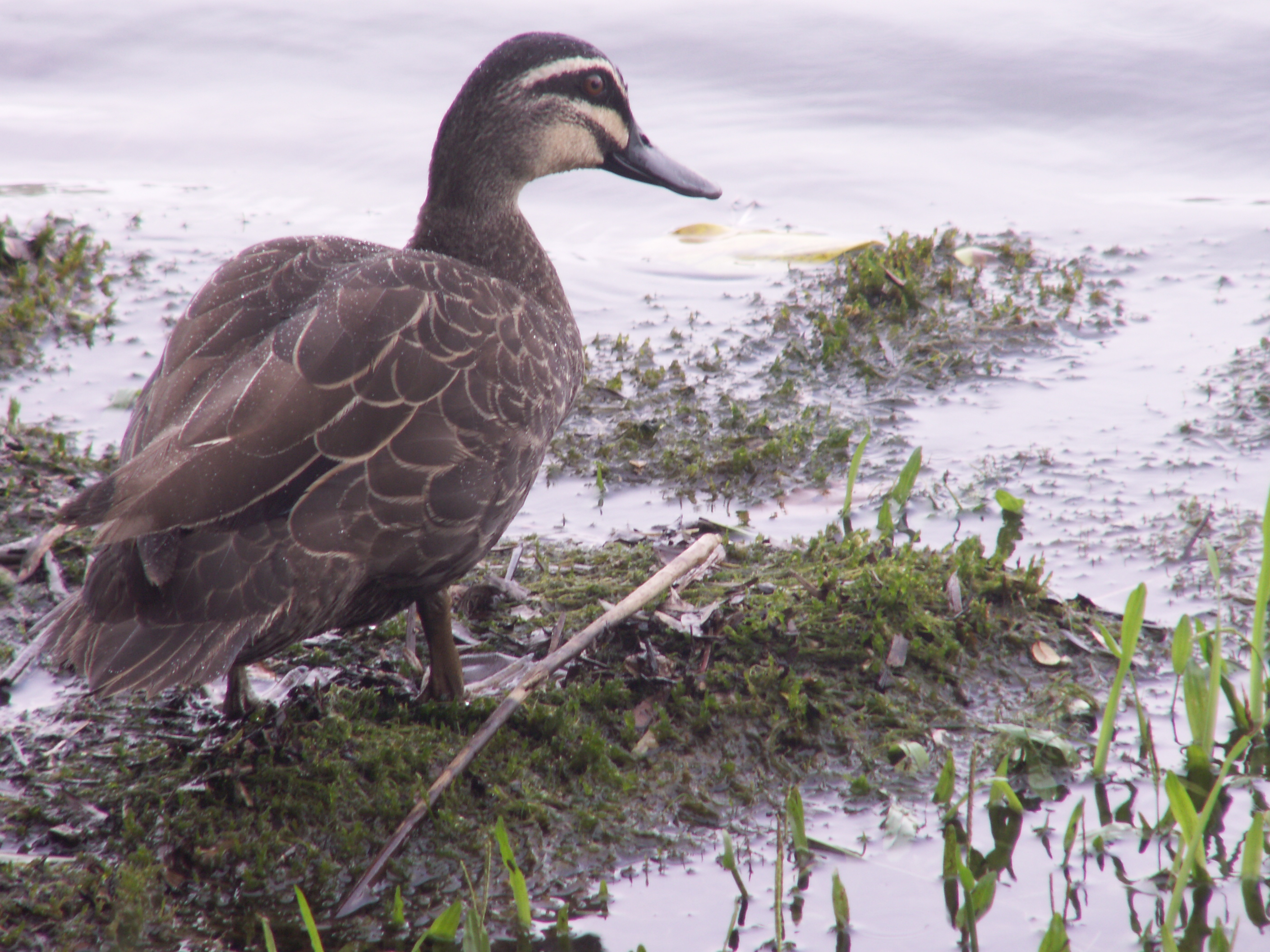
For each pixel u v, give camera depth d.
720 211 16.08
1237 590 8.58
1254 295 13.62
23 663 7.48
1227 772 6.54
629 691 7.41
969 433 11.10
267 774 6.64
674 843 6.43
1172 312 13.34
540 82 8.89
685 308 13.90
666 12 20.20
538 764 6.84
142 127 17.50
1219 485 10.02
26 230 14.88
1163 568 8.91
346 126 17.55
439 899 6.01
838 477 10.51
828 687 7.54
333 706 7.30
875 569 8.41
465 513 6.59
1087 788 6.77
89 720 7.23
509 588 8.60
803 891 6.05
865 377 12.22
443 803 6.53
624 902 6.01
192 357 6.50
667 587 7.98
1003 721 7.36
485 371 6.77
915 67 18.81
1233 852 6.23
